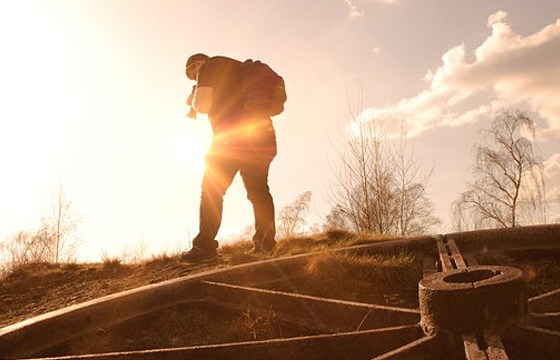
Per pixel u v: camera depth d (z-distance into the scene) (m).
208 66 5.04
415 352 1.77
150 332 2.95
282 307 2.71
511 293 1.82
